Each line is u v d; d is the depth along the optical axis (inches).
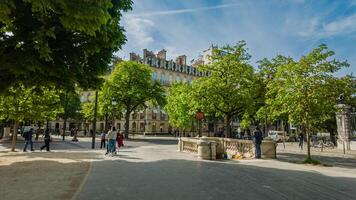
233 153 775.7
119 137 854.5
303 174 439.2
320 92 585.6
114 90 1705.2
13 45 330.3
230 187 324.2
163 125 2910.9
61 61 377.4
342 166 564.4
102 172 415.8
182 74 3166.8
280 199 274.2
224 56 873.5
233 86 860.0
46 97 794.8
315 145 1268.5
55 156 629.9
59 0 224.7
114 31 430.9
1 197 256.5
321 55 589.9
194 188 314.3
